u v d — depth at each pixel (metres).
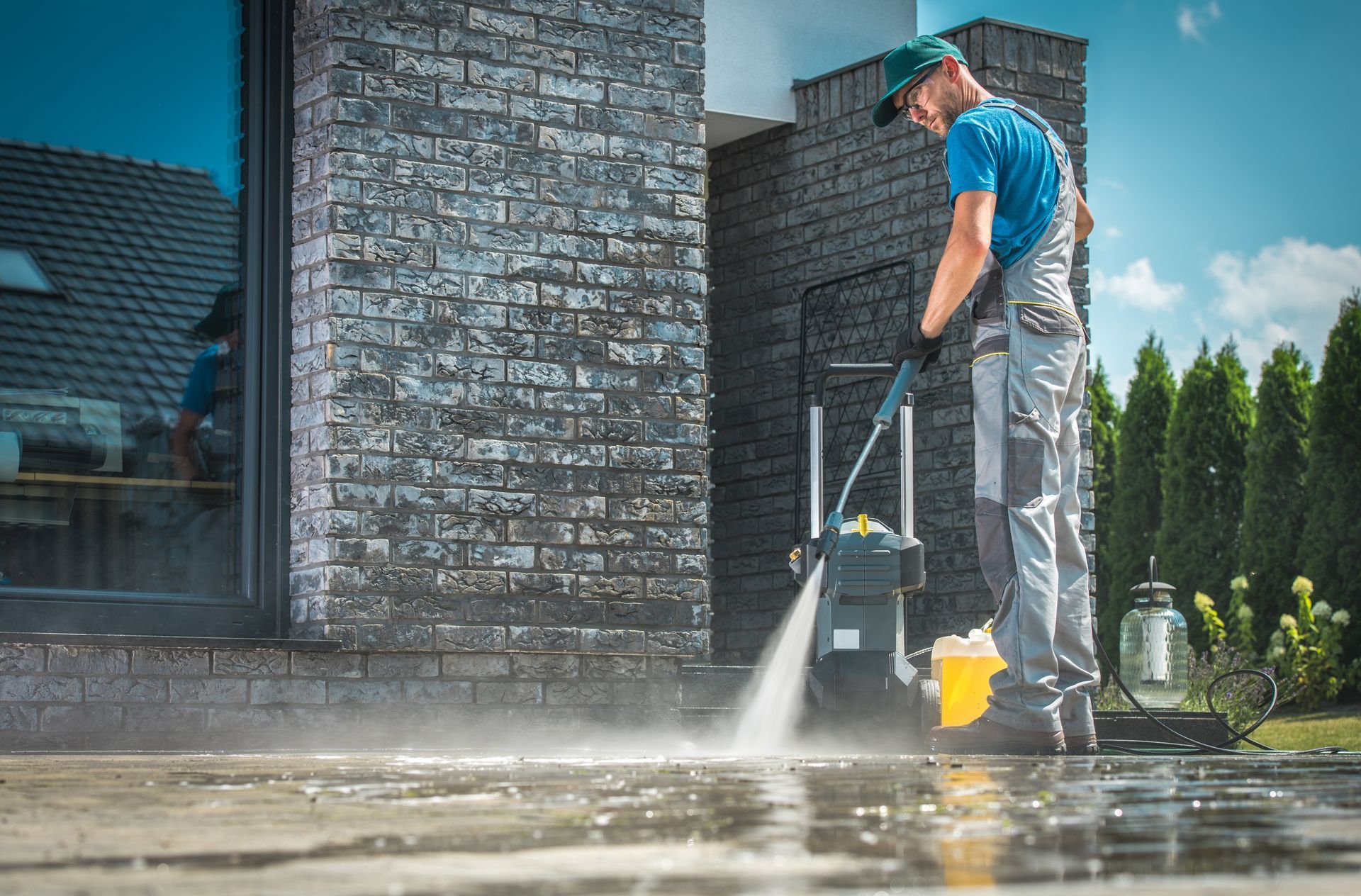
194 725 4.39
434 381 4.82
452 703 4.79
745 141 7.89
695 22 5.39
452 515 4.81
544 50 5.11
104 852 1.09
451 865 1.00
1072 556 3.58
